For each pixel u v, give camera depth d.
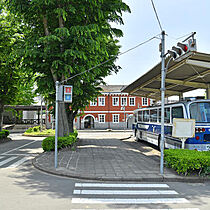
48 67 11.76
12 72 18.67
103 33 12.70
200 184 6.52
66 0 11.11
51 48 11.20
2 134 19.72
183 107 10.08
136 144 17.72
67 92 8.34
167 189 5.97
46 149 11.77
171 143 11.30
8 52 14.45
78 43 11.58
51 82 12.26
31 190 5.71
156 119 14.11
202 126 9.43
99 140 19.58
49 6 11.45
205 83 14.84
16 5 11.80
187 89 18.16
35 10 11.80
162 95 7.50
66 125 13.01
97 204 4.75
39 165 8.56
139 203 4.86
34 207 4.52
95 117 45.22
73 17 12.35
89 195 5.35
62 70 11.23
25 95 39.12
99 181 6.72
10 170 8.21
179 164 7.09
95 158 9.91
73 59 11.69
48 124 44.72
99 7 11.21
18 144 17.92
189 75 13.43
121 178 6.79
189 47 6.41
